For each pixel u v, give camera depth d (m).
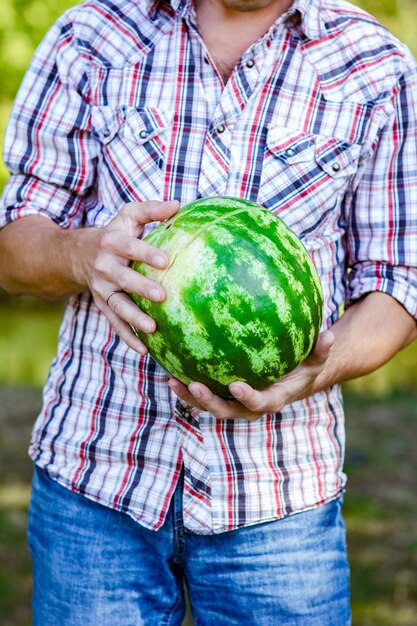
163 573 2.70
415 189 2.72
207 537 2.63
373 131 2.67
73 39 2.75
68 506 2.67
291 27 2.67
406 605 4.64
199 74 2.64
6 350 13.99
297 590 2.63
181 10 2.66
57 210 2.78
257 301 2.13
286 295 2.16
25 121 2.78
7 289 2.93
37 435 2.79
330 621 2.69
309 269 2.25
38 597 2.75
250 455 2.60
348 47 2.69
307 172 2.60
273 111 2.61
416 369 11.41
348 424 8.10
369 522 5.73
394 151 2.71
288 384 2.32
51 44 2.79
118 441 2.62
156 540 2.64
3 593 4.79
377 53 2.70
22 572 5.03
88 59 2.73
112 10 2.76
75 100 2.72
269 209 2.59
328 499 2.71
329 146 2.62
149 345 2.23
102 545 2.65
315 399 2.67
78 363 2.70
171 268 2.15
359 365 2.67
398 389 9.88
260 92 2.61
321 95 2.64
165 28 2.70
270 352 2.16
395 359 12.12
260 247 2.17
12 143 2.81
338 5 2.78
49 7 13.19
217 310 2.11
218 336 2.12
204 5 2.72
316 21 2.65
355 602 4.67
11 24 13.12
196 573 2.68
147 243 2.16
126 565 2.65
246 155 2.59
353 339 2.65
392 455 7.14
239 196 2.58
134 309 2.19
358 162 2.69
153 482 2.60
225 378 2.18
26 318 18.81
